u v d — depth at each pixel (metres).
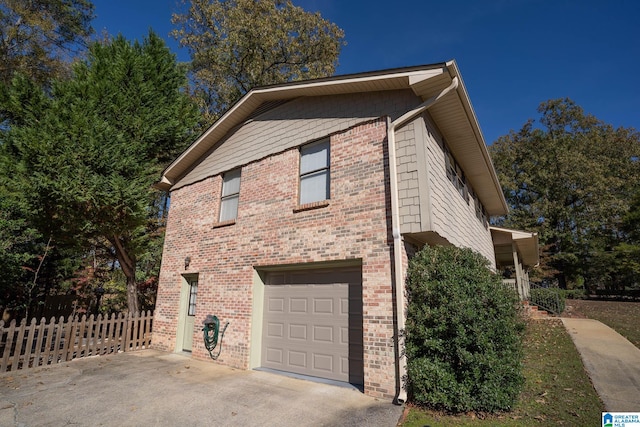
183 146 12.99
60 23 20.14
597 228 28.53
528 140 32.81
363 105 7.51
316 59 23.33
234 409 5.21
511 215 31.92
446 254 6.04
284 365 7.59
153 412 5.09
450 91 6.31
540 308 16.17
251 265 8.42
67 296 15.29
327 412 5.06
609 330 11.23
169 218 11.76
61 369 7.49
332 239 7.05
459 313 5.08
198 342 8.98
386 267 6.18
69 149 9.06
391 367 5.70
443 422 4.66
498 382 4.85
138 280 15.55
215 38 21.91
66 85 10.92
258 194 8.91
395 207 6.27
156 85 12.34
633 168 29.89
